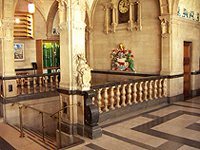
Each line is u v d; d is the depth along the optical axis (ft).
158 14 28.32
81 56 17.61
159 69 28.84
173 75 28.04
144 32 29.96
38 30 40.86
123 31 32.37
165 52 27.78
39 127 29.43
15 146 18.49
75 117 17.89
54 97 30.91
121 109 22.35
